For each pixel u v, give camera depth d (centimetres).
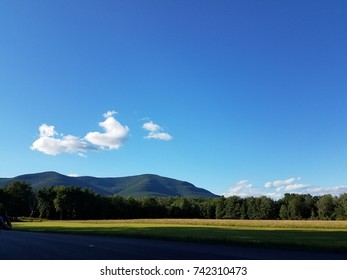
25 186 15462
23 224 8325
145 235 3819
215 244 2820
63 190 14738
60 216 14962
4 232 4831
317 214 14650
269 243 2756
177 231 4816
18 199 15112
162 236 3581
